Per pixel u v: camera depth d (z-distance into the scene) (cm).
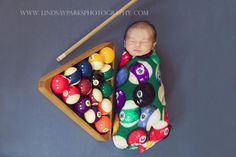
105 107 128
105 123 128
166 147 146
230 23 151
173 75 148
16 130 144
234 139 148
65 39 146
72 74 117
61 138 144
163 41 149
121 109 131
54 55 145
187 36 150
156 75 133
